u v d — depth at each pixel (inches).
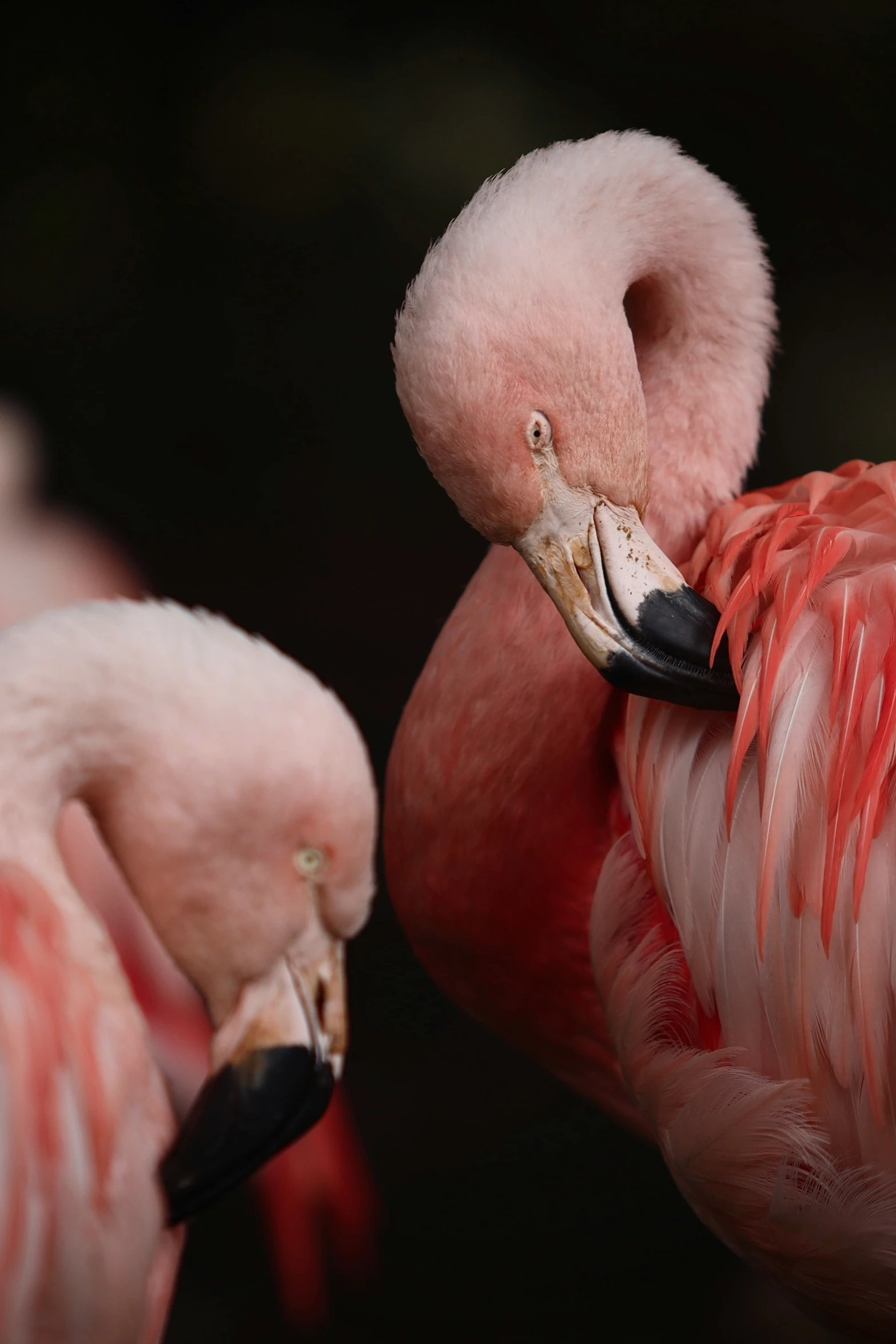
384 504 428.1
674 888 127.5
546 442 123.0
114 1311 98.9
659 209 132.6
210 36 418.6
